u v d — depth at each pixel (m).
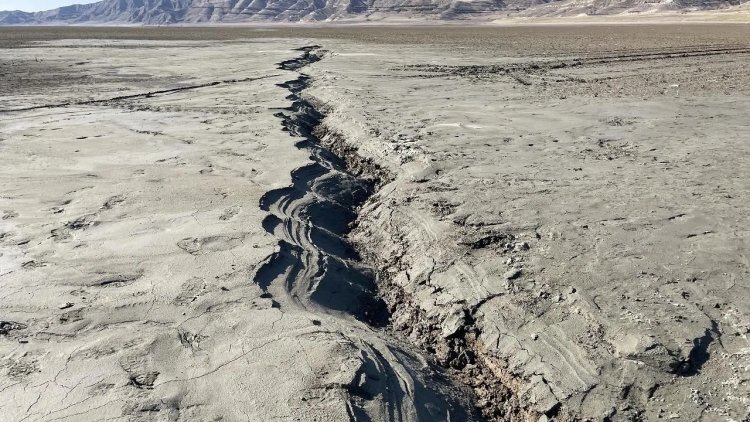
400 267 5.91
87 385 3.58
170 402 3.45
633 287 4.66
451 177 7.69
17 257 5.39
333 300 5.15
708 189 6.89
